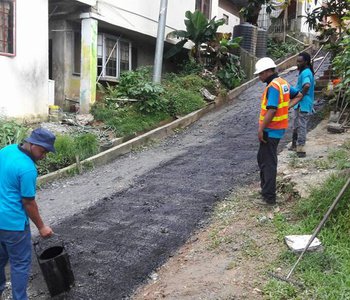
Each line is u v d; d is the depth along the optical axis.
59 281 3.67
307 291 3.32
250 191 5.77
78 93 11.32
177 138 9.82
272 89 4.79
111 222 5.26
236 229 4.63
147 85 10.28
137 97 10.46
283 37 20.44
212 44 13.92
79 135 8.65
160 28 11.51
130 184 6.74
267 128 4.90
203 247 4.38
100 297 3.70
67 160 7.79
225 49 13.77
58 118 9.77
